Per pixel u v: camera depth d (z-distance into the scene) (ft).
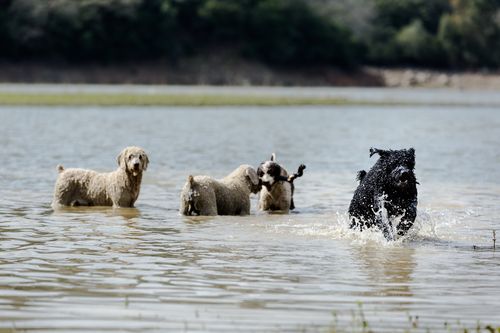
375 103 228.22
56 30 321.93
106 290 36.01
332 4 408.26
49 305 33.58
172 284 37.27
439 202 64.59
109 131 126.82
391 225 49.55
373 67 390.83
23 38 313.94
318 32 372.17
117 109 177.58
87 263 41.39
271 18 363.15
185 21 359.87
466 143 119.14
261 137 124.16
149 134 123.75
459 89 384.88
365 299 35.42
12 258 42.29
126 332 30.35
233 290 36.40
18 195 65.67
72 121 143.33
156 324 31.32
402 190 49.16
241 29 362.33
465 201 65.21
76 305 33.63
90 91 243.60
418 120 169.58
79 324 31.17
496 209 61.36
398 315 33.19
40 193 66.90
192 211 58.13
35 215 56.80
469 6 428.97
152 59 339.98
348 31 386.32
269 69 359.66
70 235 49.29
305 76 365.40
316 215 58.90
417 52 402.52
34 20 317.83
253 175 60.54
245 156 96.84
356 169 86.48
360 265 42.11
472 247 47.50
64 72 318.86
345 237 50.14
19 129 124.77
